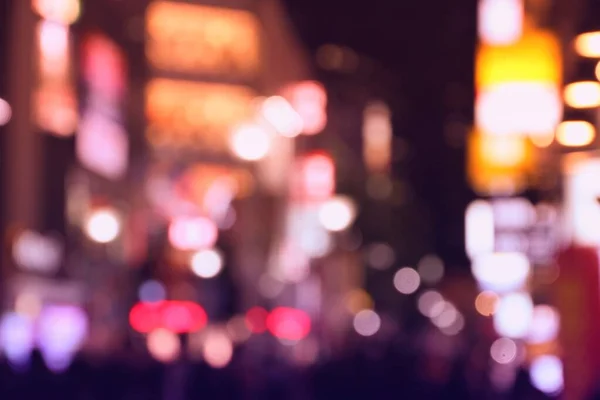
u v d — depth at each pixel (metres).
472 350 32.34
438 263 74.56
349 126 86.44
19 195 40.78
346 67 85.81
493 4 28.58
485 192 40.81
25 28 41.00
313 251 78.69
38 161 42.34
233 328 28.50
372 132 84.75
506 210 32.66
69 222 46.75
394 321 58.12
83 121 49.03
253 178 81.50
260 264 70.50
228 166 82.62
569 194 15.29
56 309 38.78
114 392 21.66
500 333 31.55
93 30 51.03
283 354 34.78
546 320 19.89
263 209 80.25
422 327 58.28
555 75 26.45
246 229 77.00
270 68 89.38
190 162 82.44
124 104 60.72
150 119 75.38
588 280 11.41
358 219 79.06
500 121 29.28
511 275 32.12
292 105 84.44
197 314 23.62
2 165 40.56
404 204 79.19
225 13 84.88
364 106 85.88
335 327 53.44
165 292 25.25
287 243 79.31
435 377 27.00
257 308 37.78
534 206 31.05
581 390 11.41
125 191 61.16
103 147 54.22
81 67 48.84
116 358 24.41
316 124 84.44
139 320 24.56
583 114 13.89
